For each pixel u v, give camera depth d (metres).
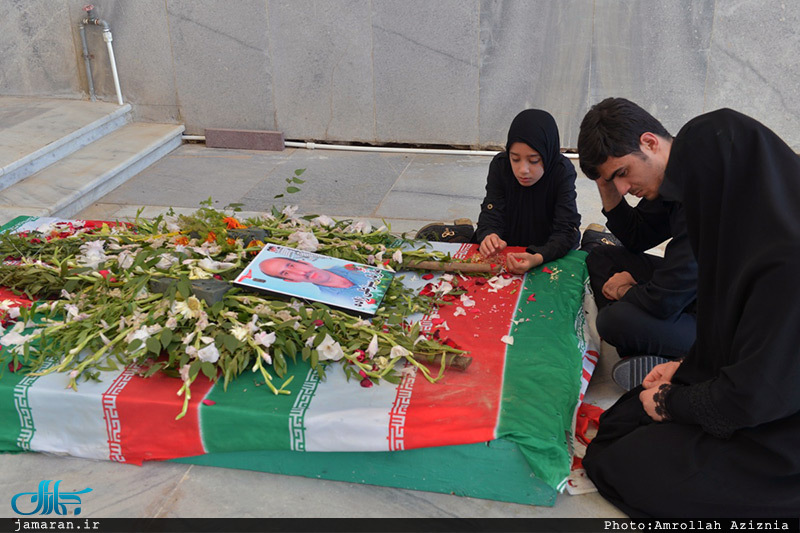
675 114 5.55
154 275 2.71
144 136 5.95
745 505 1.95
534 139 3.12
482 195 5.09
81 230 3.47
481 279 3.07
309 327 2.46
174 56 5.99
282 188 5.27
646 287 2.63
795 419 1.84
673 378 2.19
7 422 2.41
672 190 1.93
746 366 1.77
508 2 5.40
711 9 5.21
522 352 2.54
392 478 2.29
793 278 1.68
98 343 2.48
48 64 6.18
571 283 3.01
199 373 2.44
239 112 6.11
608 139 2.24
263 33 5.80
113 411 2.32
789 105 5.37
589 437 2.49
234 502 2.25
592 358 2.75
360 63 5.78
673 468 2.03
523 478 2.19
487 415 2.21
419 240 3.42
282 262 2.85
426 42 5.62
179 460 2.40
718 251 1.86
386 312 2.72
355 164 5.75
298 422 2.22
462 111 5.80
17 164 4.95
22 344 2.53
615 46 5.42
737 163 1.79
